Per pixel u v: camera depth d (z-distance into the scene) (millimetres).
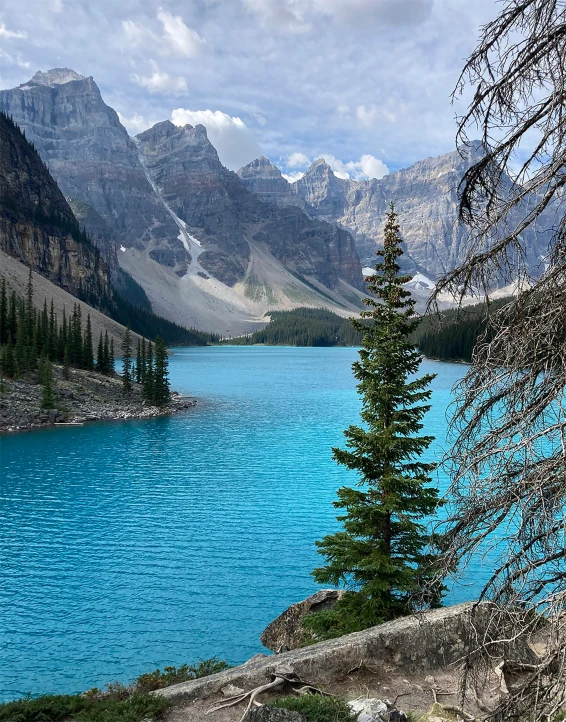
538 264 5414
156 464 61875
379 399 17516
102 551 36594
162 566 34344
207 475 57094
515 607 5863
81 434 79812
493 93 5461
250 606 29250
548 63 5094
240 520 42969
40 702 11672
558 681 5254
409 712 10008
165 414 98125
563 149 5078
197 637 26250
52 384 104062
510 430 5680
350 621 16922
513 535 5738
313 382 156750
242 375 179250
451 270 5910
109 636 26188
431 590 7039
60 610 28578
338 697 10242
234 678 11297
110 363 139500
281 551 36781
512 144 5434
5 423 83062
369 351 18219
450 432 6402
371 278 18062
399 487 17250
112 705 10906
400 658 11734
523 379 5598
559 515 5289
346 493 18047
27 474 57250
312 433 80375
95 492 50656
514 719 5828
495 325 5723
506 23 5266
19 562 34781
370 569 16453
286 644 20344
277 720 8992
